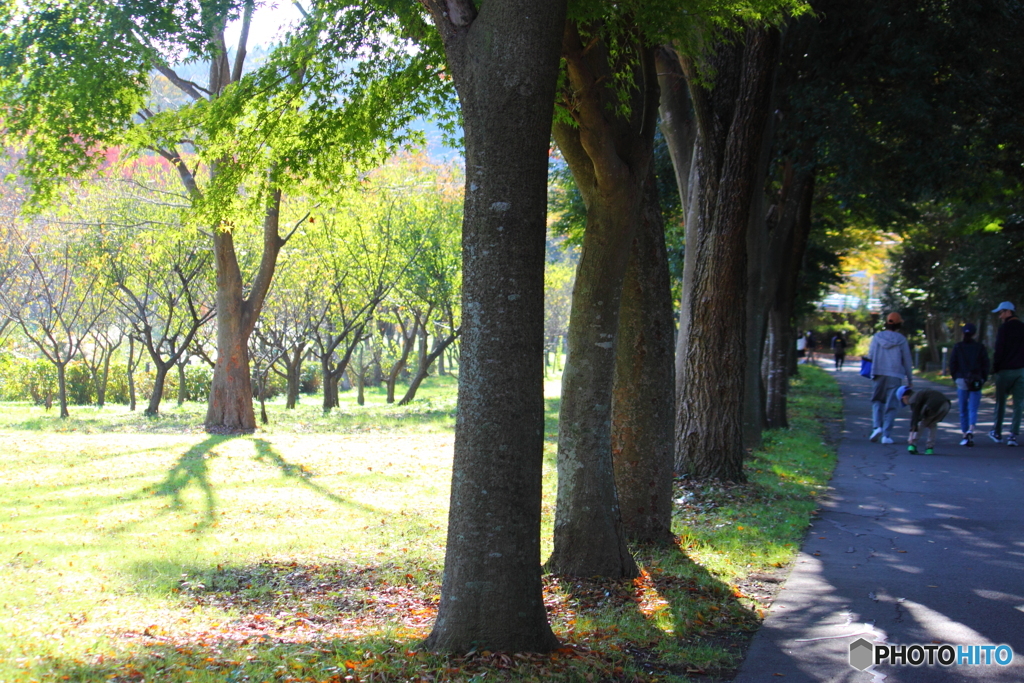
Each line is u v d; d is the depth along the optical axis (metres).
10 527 9.81
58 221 23.67
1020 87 14.27
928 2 14.06
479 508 4.80
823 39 14.94
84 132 10.07
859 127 15.42
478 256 4.69
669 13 6.72
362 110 9.22
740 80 11.01
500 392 4.74
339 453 16.20
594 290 6.76
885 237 33.41
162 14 9.92
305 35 9.19
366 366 48.84
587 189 6.62
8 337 31.73
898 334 14.87
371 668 4.58
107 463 14.84
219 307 21.41
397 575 7.47
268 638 5.54
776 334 18.47
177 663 4.87
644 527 7.96
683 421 11.34
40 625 5.89
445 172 32.41
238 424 21.27
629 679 4.61
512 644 4.79
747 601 6.23
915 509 9.21
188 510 10.89
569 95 6.38
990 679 4.56
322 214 23.97
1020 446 13.80
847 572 6.84
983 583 6.42
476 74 4.61
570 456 6.92
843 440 15.66
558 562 6.94
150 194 25.50
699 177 11.52
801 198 18.77
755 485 10.73
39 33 9.70
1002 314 14.37
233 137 10.22
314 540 9.09
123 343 46.34
